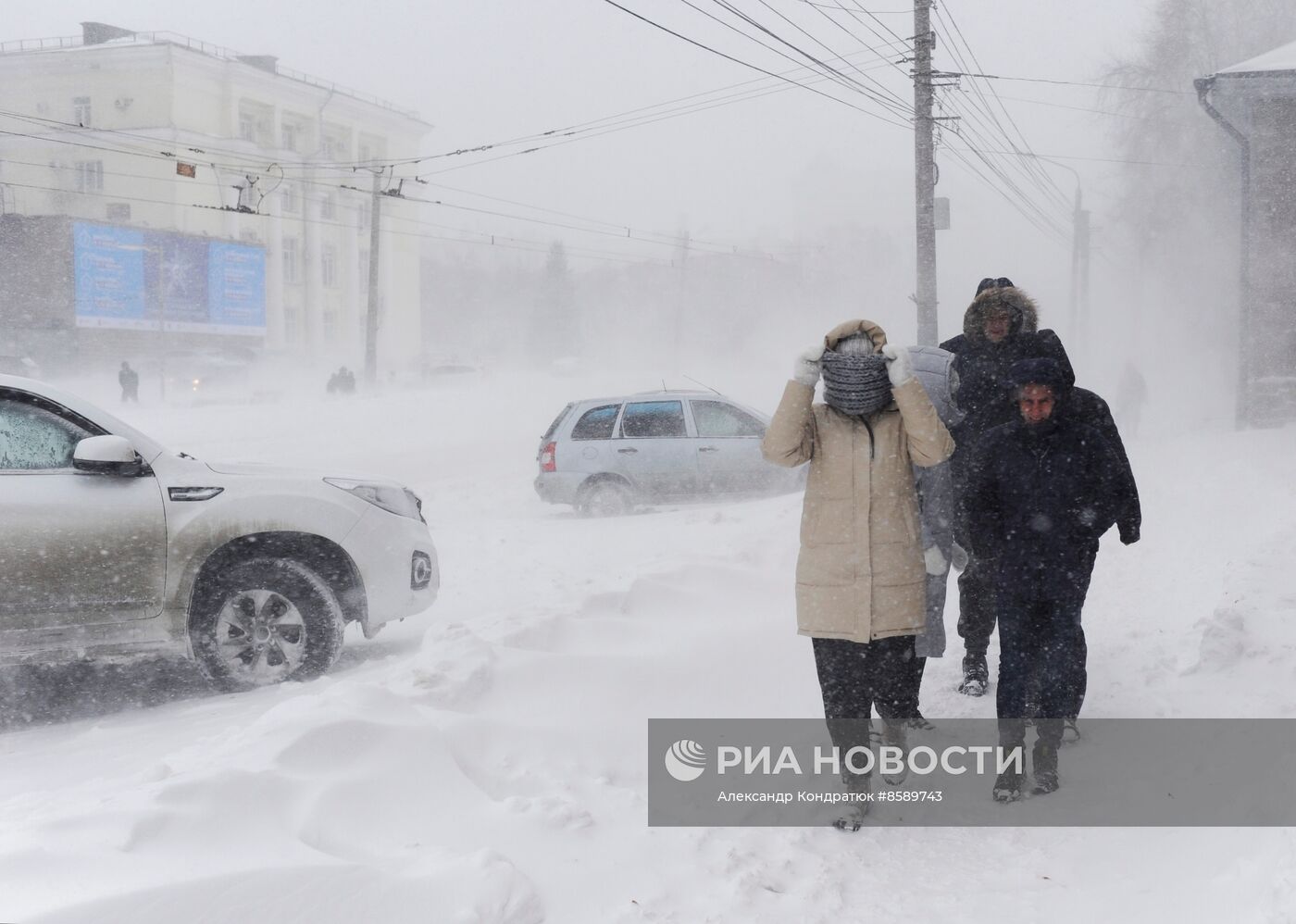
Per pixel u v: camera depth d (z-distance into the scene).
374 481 6.76
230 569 6.04
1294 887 2.95
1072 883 3.58
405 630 7.66
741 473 14.51
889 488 4.15
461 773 3.87
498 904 3.06
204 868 2.85
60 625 5.64
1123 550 8.77
